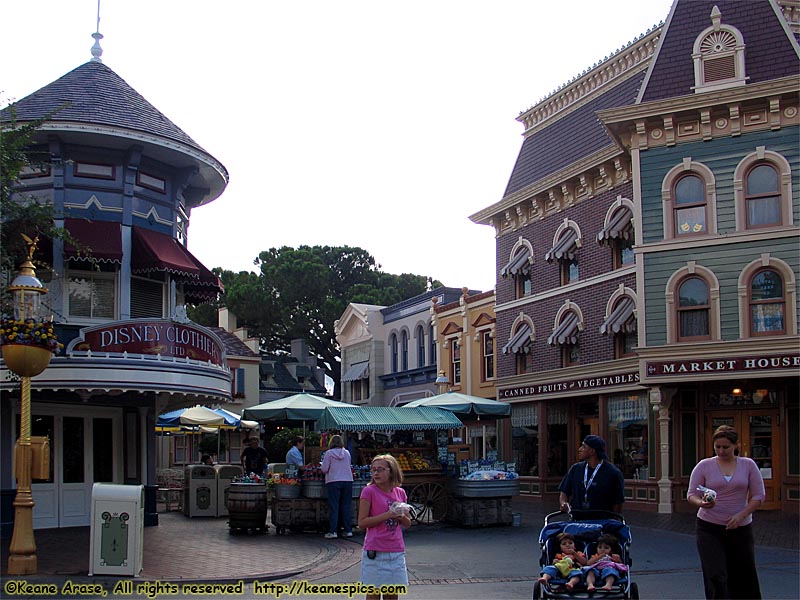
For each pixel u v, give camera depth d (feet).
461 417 76.13
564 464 91.71
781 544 53.42
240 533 58.39
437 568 44.27
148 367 55.47
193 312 180.14
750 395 73.82
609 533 29.96
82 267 59.31
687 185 72.84
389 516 26.63
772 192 69.77
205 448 131.23
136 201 61.52
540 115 100.27
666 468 72.54
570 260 90.07
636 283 74.33
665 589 37.55
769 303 68.90
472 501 63.16
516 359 97.86
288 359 169.99
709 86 72.33
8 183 48.03
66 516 59.41
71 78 62.28
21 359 40.11
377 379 141.28
